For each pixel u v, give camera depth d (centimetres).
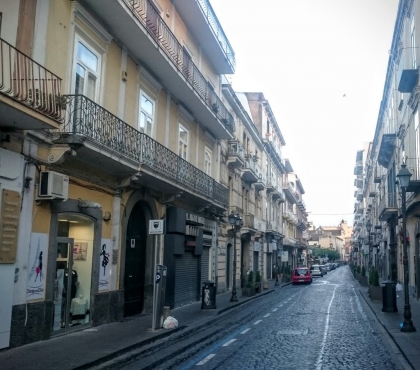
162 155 1645
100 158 1231
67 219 1220
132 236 1661
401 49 2392
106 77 1380
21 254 998
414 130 2241
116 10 1291
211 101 2250
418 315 1741
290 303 2358
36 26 1053
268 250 4559
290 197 6756
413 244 2481
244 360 963
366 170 6738
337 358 986
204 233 2414
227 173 2936
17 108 855
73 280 1252
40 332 1059
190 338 1252
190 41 2141
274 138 5125
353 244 11931
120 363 922
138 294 1686
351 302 2414
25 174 1013
